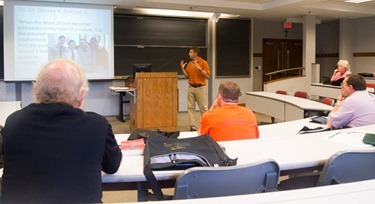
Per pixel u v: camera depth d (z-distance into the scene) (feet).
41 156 4.23
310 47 29.86
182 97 27.86
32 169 4.21
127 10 25.38
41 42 22.35
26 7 21.90
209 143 5.97
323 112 14.26
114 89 19.95
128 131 20.18
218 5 24.71
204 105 20.03
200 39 28.09
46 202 4.17
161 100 18.72
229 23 29.27
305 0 23.15
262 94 20.13
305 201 3.57
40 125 4.36
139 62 26.04
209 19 28.22
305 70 29.86
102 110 25.36
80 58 23.24
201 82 19.83
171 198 5.73
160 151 5.52
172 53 27.09
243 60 30.19
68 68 4.84
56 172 4.21
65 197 4.22
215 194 4.89
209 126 7.72
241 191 5.00
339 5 27.04
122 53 25.49
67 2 22.66
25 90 23.30
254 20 33.50
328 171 5.59
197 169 4.71
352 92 10.03
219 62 29.04
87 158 4.38
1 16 22.34
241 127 7.66
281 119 17.42
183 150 5.55
